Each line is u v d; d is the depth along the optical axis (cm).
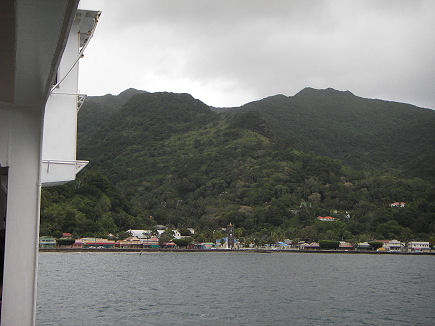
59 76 2256
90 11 2255
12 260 1327
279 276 8306
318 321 3834
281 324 3656
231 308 4394
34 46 847
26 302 1334
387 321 3922
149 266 10169
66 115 2270
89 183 18612
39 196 1355
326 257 16288
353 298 5394
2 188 1780
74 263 10200
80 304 4228
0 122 1326
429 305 4928
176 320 3684
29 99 1257
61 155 2248
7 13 720
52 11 708
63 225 15738
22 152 1344
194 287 6181
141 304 4444
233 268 10231
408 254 19125
